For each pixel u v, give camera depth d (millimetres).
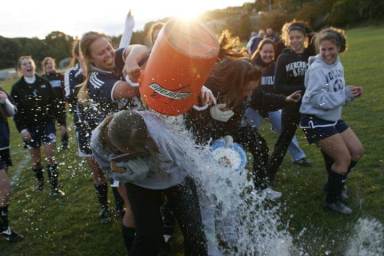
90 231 3861
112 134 2279
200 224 2586
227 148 2803
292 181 4387
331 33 3498
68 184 5148
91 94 2799
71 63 3885
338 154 3494
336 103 3451
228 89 2725
